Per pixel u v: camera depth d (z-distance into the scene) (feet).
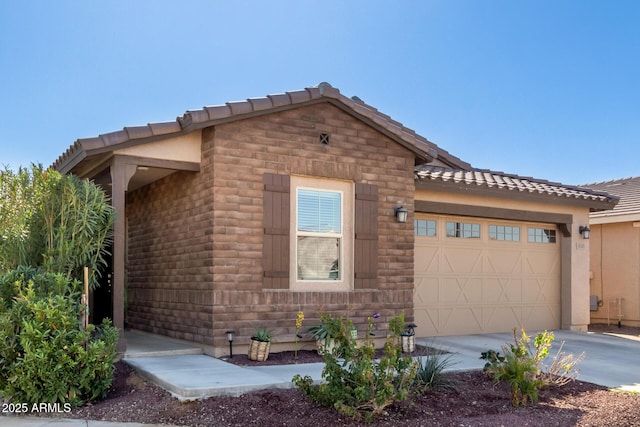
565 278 50.19
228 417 21.18
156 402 23.07
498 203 45.88
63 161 34.60
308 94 33.88
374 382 21.72
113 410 22.62
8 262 29.73
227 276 31.65
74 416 22.22
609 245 59.47
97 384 23.91
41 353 22.65
